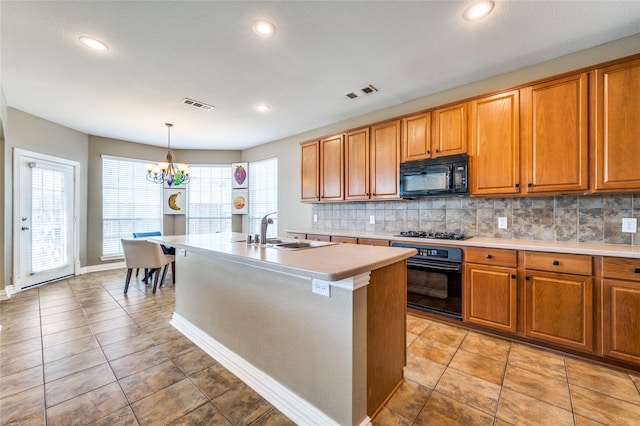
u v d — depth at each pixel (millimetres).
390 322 1698
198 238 2750
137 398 1719
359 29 2086
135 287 4082
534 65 2605
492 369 1994
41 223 4168
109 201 5246
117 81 2898
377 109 3746
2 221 3586
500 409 1608
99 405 1655
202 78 2844
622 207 2266
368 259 1516
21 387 1814
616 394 1721
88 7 1830
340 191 3814
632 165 1978
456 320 2672
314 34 2141
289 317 1625
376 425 1487
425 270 2803
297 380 1587
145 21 1976
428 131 2975
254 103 3514
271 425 1519
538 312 2209
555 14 1927
